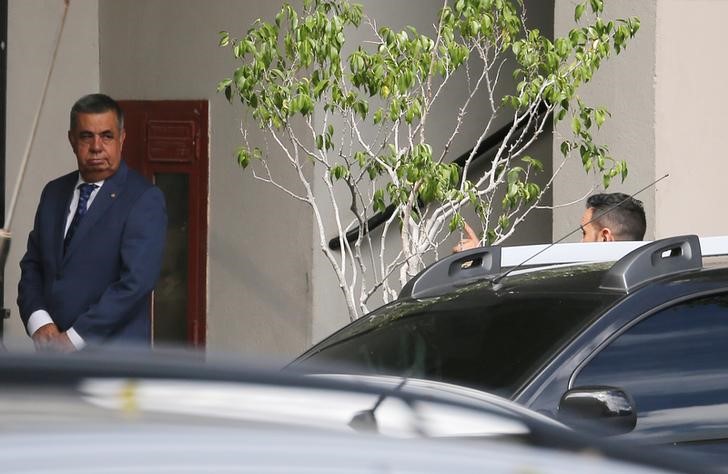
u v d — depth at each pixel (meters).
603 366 11.27
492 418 4.85
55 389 4.11
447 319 12.49
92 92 25.53
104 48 25.66
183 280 24.75
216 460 3.76
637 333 11.48
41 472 3.57
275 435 3.99
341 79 17.19
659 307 11.65
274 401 4.39
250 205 23.62
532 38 17.62
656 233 21.42
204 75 24.38
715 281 12.07
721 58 22.33
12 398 3.99
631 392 11.27
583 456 4.50
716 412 11.58
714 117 22.22
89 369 4.35
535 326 11.73
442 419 4.73
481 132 23.97
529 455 4.34
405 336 12.51
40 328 16.14
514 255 15.29
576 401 10.38
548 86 17.36
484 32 17.00
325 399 4.54
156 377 4.36
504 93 24.03
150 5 25.12
